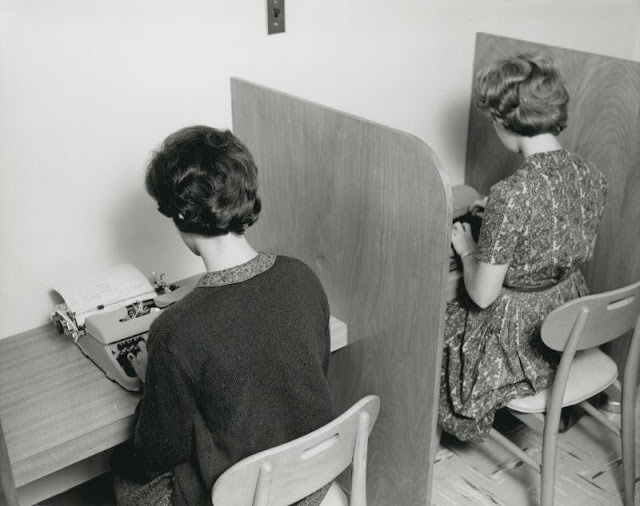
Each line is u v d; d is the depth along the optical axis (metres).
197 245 1.42
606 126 2.30
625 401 2.13
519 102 1.88
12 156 1.80
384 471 2.10
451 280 2.11
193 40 1.97
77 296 1.86
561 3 2.83
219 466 1.41
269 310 1.37
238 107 2.09
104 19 1.81
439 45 2.53
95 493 2.12
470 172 2.81
